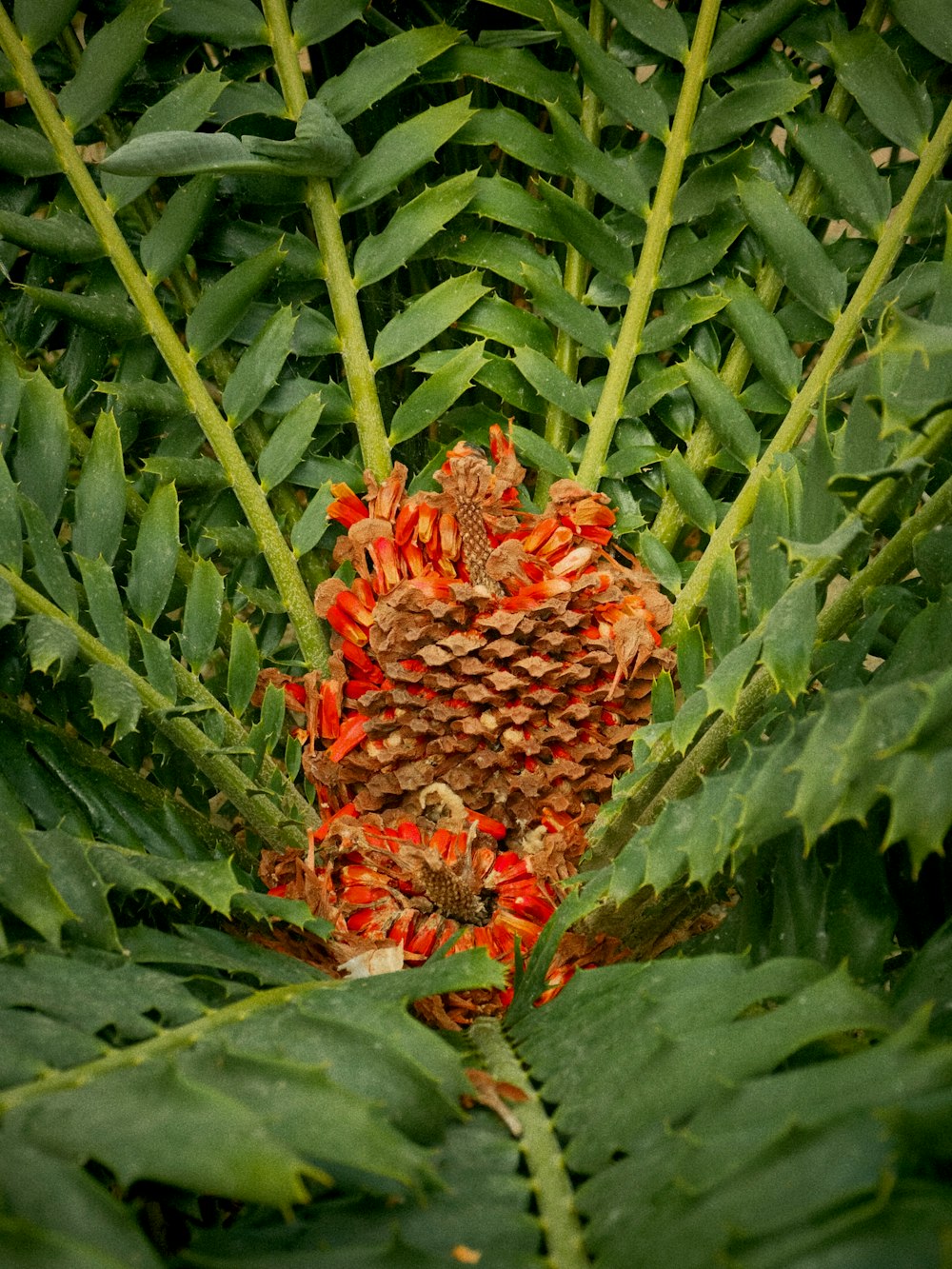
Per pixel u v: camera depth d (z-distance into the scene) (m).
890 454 0.53
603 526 0.74
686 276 0.76
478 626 0.69
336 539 0.83
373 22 0.75
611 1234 0.33
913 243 0.73
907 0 0.67
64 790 0.60
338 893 0.67
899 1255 0.26
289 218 0.83
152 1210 0.56
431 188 0.75
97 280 0.75
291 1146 0.32
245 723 0.79
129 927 0.53
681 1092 0.37
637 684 0.70
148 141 0.61
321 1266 0.31
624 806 0.66
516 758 0.70
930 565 0.55
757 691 0.61
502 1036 0.53
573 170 0.76
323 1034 0.41
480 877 0.67
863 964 0.50
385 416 0.90
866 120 0.74
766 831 0.45
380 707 0.71
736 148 0.76
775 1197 0.30
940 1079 0.30
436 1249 0.33
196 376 0.74
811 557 0.46
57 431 0.65
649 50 0.76
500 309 0.80
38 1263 0.26
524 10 0.74
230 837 0.72
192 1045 0.40
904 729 0.39
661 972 0.46
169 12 0.72
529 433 0.79
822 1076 0.33
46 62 0.74
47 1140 0.32
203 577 0.69
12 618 0.55
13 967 0.43
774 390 0.75
